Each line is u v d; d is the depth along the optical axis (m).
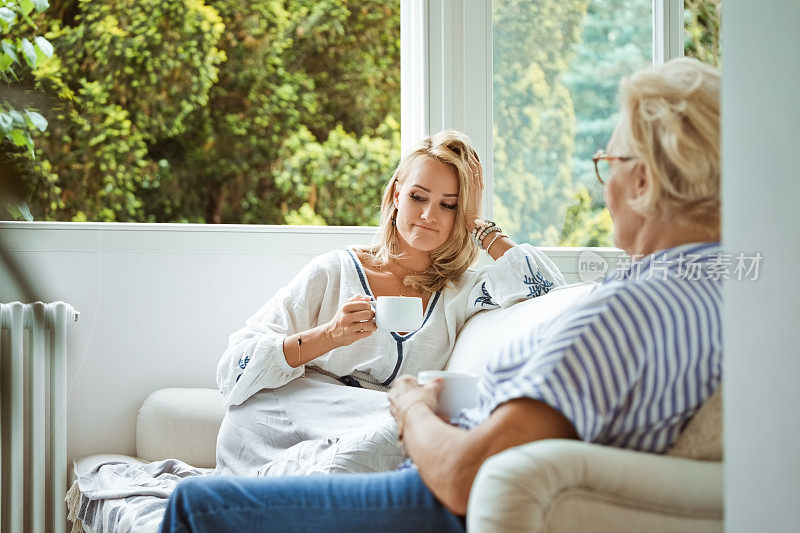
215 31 7.20
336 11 7.61
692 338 0.92
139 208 7.04
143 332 2.40
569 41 2.57
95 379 2.37
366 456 1.47
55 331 2.15
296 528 1.05
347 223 7.61
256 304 2.46
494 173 2.52
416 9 2.51
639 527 0.84
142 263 2.41
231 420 1.80
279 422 1.75
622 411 0.92
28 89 2.99
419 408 1.07
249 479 1.09
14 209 2.80
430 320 1.93
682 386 0.93
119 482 1.90
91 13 6.80
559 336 0.92
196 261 2.43
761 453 0.80
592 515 0.83
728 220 0.83
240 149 7.42
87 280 2.38
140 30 6.97
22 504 2.14
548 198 2.55
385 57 7.72
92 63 6.82
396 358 1.88
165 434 2.19
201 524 1.05
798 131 0.78
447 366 1.92
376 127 7.70
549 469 0.82
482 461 0.91
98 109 6.83
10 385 2.14
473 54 2.51
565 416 0.89
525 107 2.54
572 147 2.56
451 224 1.94
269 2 7.50
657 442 0.94
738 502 0.81
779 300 0.79
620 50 2.59
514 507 0.81
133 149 6.99
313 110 7.59
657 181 0.98
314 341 1.78
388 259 1.97
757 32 0.81
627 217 1.03
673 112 0.97
